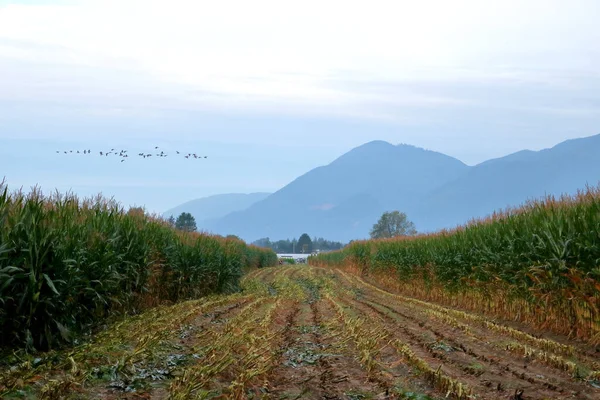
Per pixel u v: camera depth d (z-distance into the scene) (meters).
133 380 8.14
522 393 8.23
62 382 7.32
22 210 11.28
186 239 24.44
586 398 8.28
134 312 16.94
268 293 30.59
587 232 13.35
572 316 14.39
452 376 9.65
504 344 12.52
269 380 9.04
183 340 12.33
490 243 19.52
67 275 11.31
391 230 118.56
